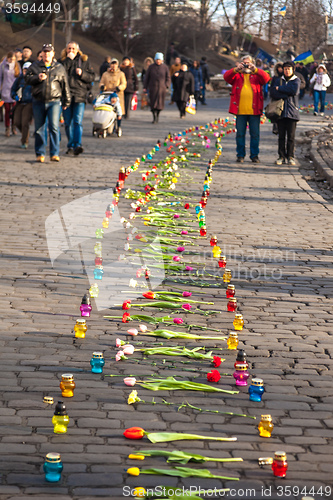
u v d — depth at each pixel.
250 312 6.18
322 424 4.12
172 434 3.84
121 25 51.25
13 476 3.41
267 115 14.97
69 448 3.71
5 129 18.98
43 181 11.98
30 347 5.14
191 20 63.31
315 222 9.91
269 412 4.26
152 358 5.08
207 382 4.70
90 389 4.48
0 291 6.40
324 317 6.10
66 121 15.37
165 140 17.98
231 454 3.73
